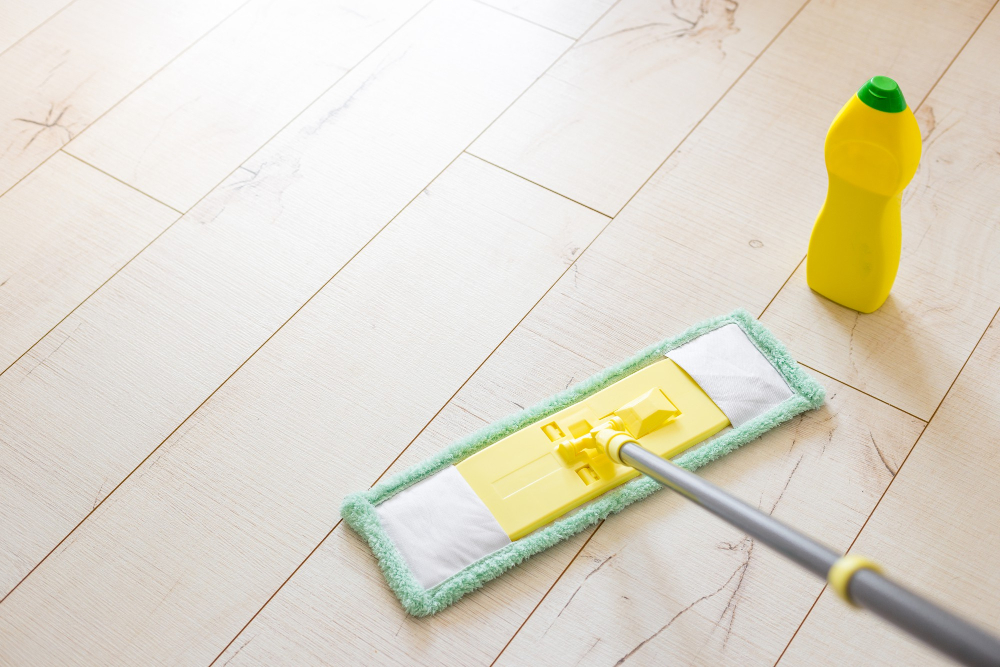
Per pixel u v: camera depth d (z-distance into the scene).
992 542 1.09
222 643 1.06
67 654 1.05
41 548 1.13
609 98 1.57
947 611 0.55
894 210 1.15
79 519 1.15
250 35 1.70
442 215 1.44
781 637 1.04
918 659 1.01
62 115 1.59
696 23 1.67
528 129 1.54
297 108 1.59
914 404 1.20
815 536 1.10
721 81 1.58
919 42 1.61
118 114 1.59
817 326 1.28
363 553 1.12
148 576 1.11
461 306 1.33
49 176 1.51
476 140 1.53
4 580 1.11
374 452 1.20
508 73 1.62
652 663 1.03
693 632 1.04
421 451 1.20
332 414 1.23
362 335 1.31
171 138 1.55
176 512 1.16
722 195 1.43
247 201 1.47
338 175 1.50
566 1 1.73
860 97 1.07
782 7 1.68
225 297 1.36
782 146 1.49
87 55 1.68
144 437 1.22
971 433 1.17
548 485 1.13
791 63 1.60
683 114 1.54
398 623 1.06
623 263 1.37
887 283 1.24
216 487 1.17
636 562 1.09
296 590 1.09
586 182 1.47
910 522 1.11
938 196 1.40
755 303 1.31
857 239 1.19
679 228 1.40
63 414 1.24
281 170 1.50
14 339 1.32
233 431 1.22
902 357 1.24
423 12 1.72
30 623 1.08
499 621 1.06
